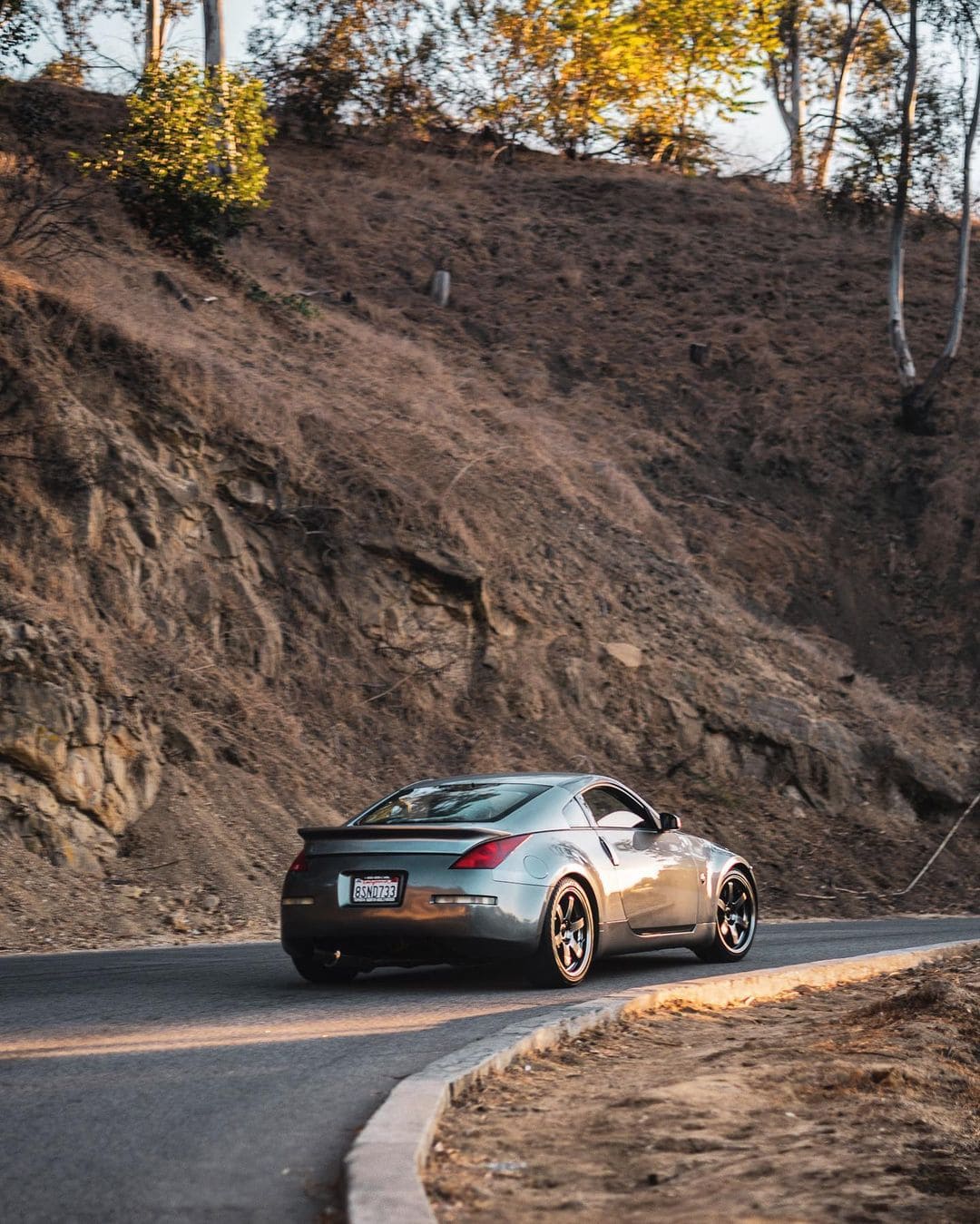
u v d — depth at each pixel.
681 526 28.23
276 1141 4.76
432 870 8.50
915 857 19.88
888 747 21.67
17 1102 5.42
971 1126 5.44
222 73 28.44
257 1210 3.96
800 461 31.39
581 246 39.34
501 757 18.84
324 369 25.39
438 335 32.81
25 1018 7.57
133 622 16.84
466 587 20.47
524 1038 6.29
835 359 34.75
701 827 19.23
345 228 36.72
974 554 28.83
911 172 33.59
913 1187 4.38
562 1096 5.50
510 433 26.52
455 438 24.67
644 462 30.17
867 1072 5.91
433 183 42.06
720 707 21.31
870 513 30.34
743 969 10.12
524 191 42.78
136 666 16.11
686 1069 6.07
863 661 26.56
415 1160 4.26
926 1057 6.42
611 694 20.83
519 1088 5.64
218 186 27.69
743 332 35.44
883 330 36.22
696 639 22.95
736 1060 6.26
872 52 40.22
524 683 20.16
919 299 38.00
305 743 17.22
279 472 20.08
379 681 18.98
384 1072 5.97
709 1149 4.72
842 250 41.09
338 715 18.17
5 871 12.62
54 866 13.16
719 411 32.56
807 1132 4.97
